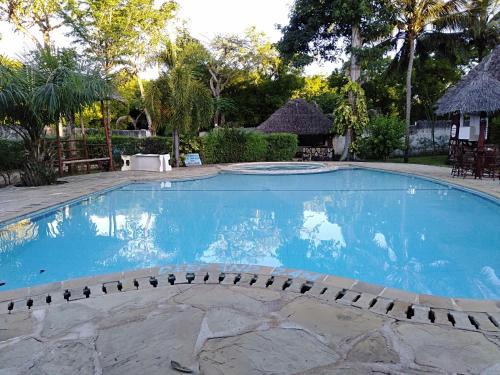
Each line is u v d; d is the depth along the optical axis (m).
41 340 2.76
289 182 12.56
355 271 5.10
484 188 9.70
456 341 2.67
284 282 3.77
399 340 2.70
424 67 24.30
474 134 15.00
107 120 14.74
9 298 3.47
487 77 12.38
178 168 15.84
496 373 2.31
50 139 14.39
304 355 2.52
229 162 18.61
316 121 23.53
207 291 3.60
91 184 11.09
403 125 19.12
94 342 2.72
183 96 15.16
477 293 4.37
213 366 2.41
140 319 3.06
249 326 2.92
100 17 22.59
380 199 9.74
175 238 6.72
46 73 10.59
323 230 7.12
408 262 5.42
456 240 6.43
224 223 7.66
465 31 20.06
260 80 32.97
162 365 2.43
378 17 18.34
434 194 10.30
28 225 7.30
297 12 19.39
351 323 2.95
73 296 3.52
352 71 19.70
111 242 6.50
